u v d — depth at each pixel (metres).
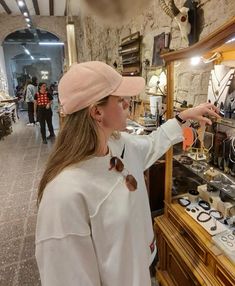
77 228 0.63
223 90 1.21
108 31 4.21
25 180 3.29
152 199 1.96
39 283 1.68
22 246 2.02
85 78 0.64
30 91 7.11
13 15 7.19
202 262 1.16
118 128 0.73
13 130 6.58
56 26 7.50
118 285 0.71
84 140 0.67
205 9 1.69
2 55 9.48
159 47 2.43
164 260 1.50
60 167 0.67
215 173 1.29
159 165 1.91
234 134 1.17
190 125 1.28
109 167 0.72
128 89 0.69
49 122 5.43
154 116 2.28
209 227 1.20
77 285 0.64
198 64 1.67
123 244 0.70
